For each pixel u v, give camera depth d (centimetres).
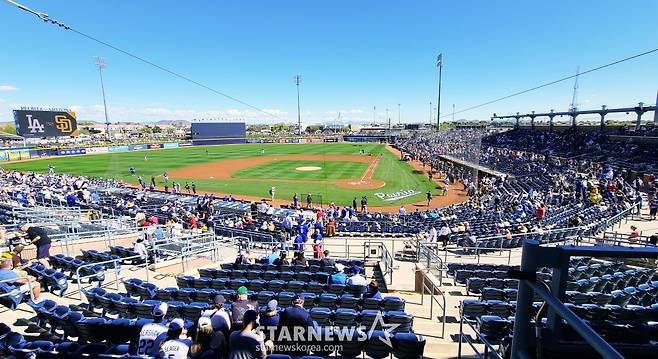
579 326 152
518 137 7019
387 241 1978
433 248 1563
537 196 2880
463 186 4075
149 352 610
